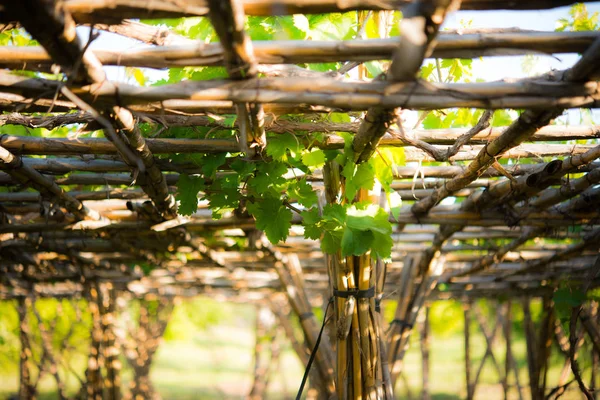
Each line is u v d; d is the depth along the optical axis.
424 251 4.06
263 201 2.20
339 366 2.48
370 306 2.50
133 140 1.80
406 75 1.36
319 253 4.46
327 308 2.60
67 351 7.29
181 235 3.25
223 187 2.16
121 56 1.41
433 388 11.41
